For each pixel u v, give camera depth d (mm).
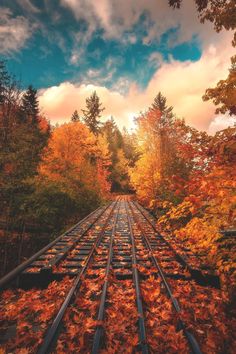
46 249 7645
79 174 24938
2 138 14688
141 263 6789
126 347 3230
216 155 3896
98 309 4242
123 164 66688
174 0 3775
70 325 3805
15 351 3250
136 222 14984
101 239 10234
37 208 15586
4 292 5426
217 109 3867
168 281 5457
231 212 3779
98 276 5922
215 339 3459
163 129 16000
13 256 15258
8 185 13656
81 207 22422
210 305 4504
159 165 17844
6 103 16656
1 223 15211
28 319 4141
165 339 3414
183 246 8062
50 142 27000
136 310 4121
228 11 3596
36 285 5855
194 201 3977
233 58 3756
